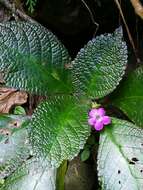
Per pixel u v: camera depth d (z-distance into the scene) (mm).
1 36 302
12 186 309
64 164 322
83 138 283
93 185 387
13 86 302
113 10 475
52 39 309
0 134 314
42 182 306
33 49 306
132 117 316
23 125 318
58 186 323
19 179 309
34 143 274
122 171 286
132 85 318
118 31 296
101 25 489
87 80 308
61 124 289
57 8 469
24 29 305
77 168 384
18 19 419
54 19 480
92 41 299
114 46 292
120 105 323
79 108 305
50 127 284
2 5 435
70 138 281
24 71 303
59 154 272
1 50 300
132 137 293
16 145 312
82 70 306
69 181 381
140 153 288
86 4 441
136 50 446
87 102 311
